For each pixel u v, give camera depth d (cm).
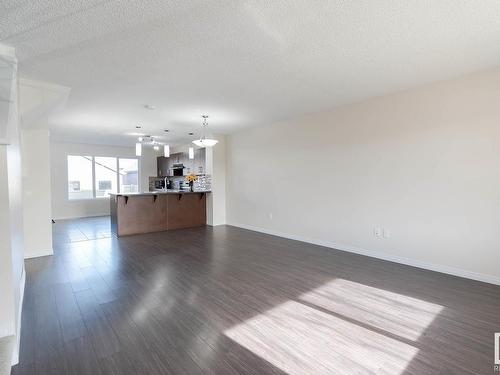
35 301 269
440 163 339
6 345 174
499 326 222
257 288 303
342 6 187
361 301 269
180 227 668
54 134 667
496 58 272
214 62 271
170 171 936
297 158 525
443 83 333
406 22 207
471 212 318
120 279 329
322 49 248
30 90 313
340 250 456
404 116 369
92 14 189
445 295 280
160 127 587
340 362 181
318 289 299
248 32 218
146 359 184
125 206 588
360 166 424
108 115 477
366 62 278
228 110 453
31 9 180
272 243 509
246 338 208
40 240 429
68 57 254
